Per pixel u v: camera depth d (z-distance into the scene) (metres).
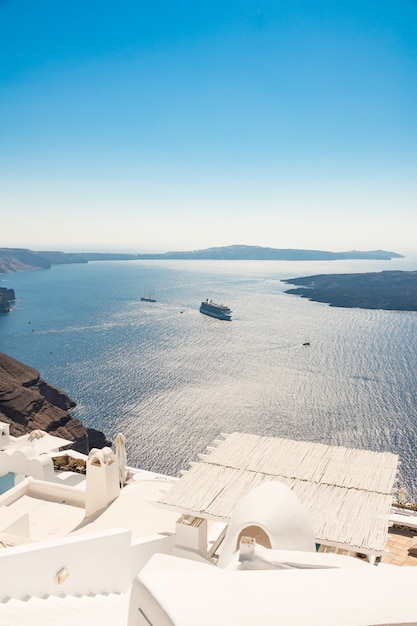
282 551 8.37
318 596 4.27
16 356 156.12
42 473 20.25
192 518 13.84
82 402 110.25
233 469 15.23
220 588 4.32
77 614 8.62
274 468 15.26
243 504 11.40
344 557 8.24
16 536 14.00
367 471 15.02
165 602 4.05
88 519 16.66
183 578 4.50
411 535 17.06
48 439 23.84
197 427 95.69
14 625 7.66
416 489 72.38
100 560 11.67
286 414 105.81
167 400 112.25
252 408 108.75
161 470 77.94
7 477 20.67
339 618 3.98
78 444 76.75
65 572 10.73
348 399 117.50
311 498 13.46
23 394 75.25
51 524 16.42
